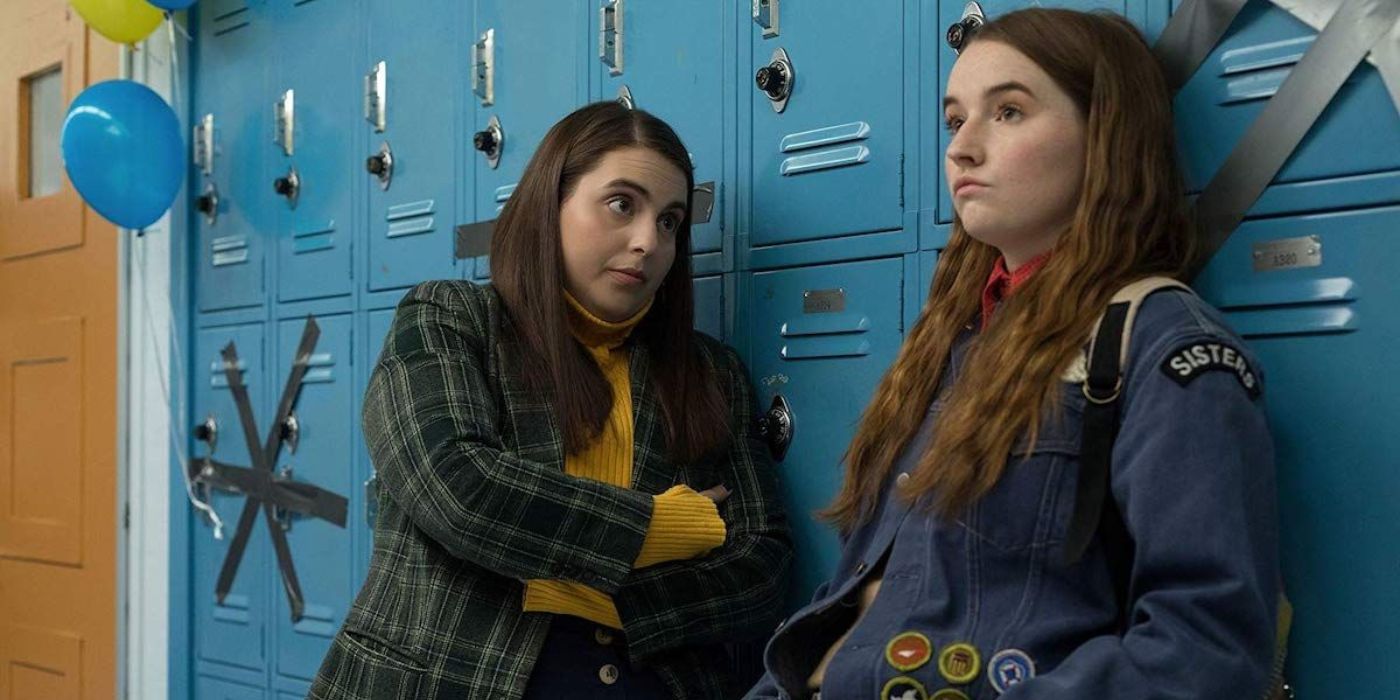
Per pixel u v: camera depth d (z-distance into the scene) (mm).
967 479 1176
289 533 2877
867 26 1859
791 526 1935
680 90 2121
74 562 3561
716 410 1804
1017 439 1179
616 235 1714
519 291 1720
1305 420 1403
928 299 1474
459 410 1587
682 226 1846
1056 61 1290
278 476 2912
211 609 3141
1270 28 1450
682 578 1654
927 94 1782
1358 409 1365
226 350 3129
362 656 1633
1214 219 1476
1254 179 1442
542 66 2352
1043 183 1291
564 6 2312
